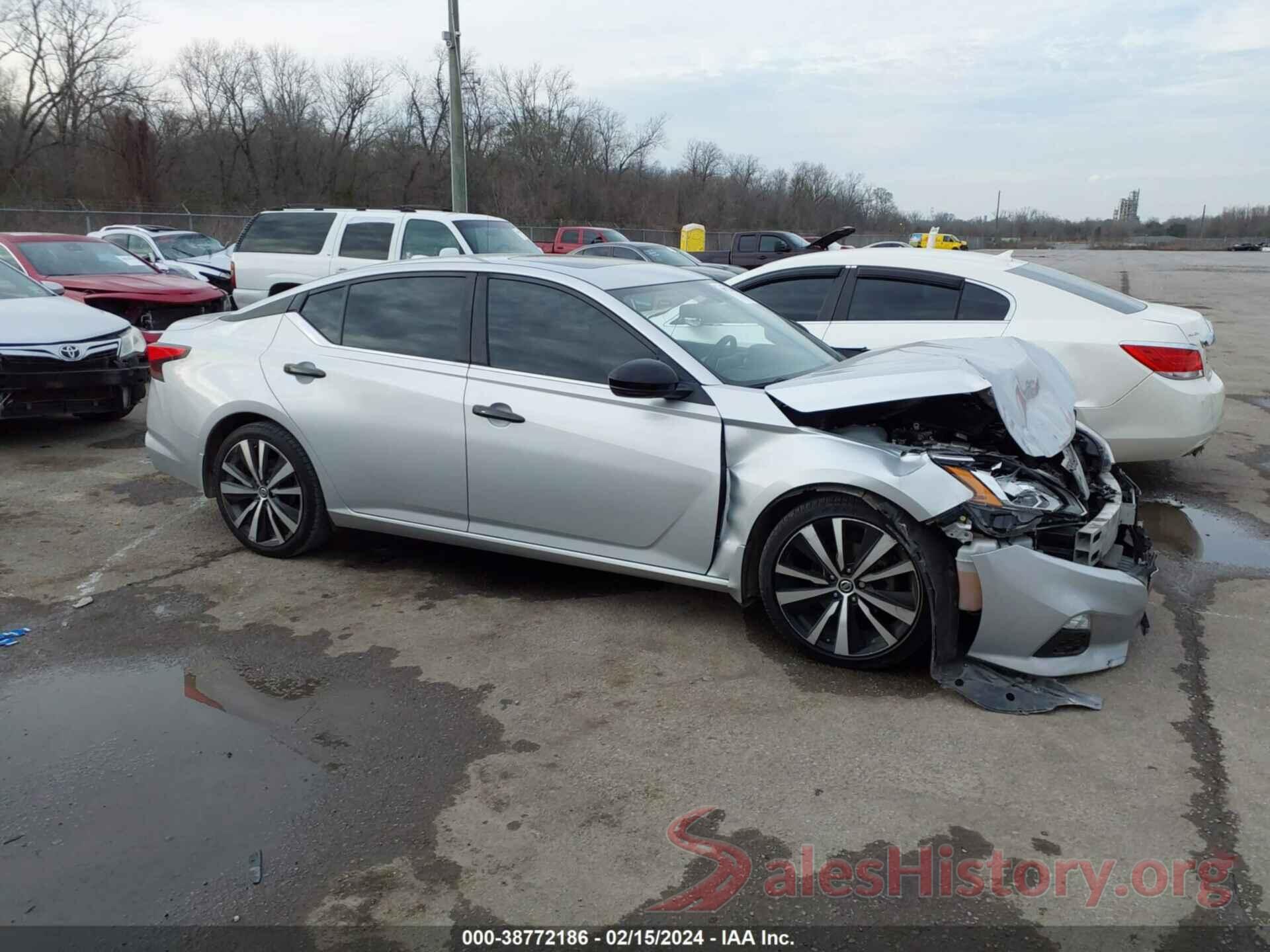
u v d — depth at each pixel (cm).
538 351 438
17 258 1065
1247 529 579
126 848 277
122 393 789
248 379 499
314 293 504
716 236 4966
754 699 362
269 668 391
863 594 373
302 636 420
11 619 438
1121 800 297
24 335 744
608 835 283
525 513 438
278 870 268
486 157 5194
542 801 300
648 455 405
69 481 671
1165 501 639
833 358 491
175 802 299
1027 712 347
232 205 4775
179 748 330
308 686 375
